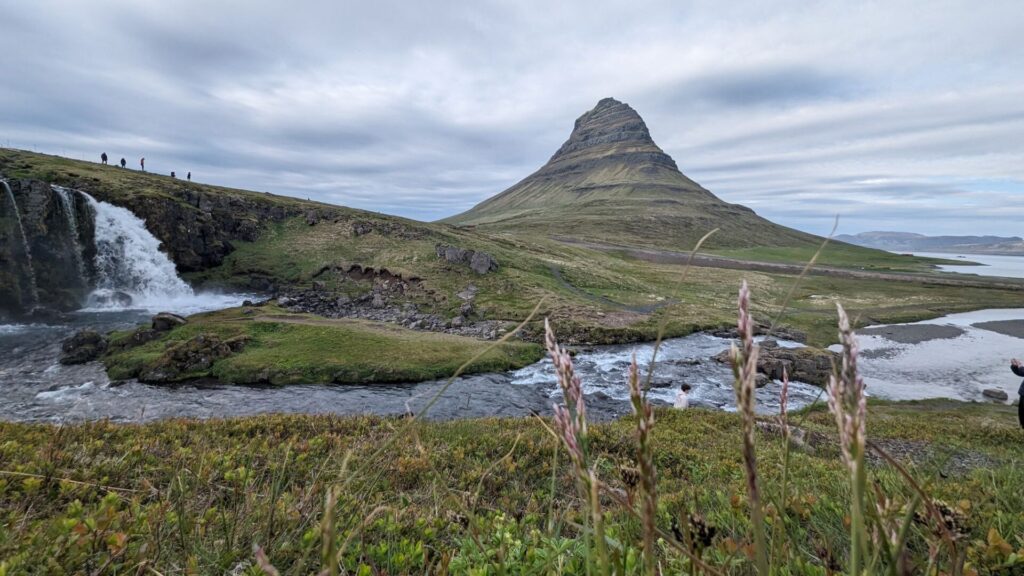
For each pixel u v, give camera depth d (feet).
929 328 192.95
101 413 77.20
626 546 6.38
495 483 20.42
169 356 97.55
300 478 18.85
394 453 22.66
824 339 155.74
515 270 223.71
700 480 22.03
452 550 10.48
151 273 183.93
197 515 11.43
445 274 205.16
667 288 251.39
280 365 100.48
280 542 9.95
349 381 98.27
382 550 10.21
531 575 7.66
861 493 2.32
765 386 105.60
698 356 132.36
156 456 20.71
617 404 93.56
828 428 35.99
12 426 24.68
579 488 2.73
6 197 161.27
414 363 106.01
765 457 23.44
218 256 212.43
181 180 268.00
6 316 144.46
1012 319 220.84
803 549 8.36
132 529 10.02
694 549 3.59
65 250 168.55
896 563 2.88
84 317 151.43
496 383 101.45
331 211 281.13
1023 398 34.91
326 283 201.67
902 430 47.11
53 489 14.94
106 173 226.79
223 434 29.76
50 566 8.26
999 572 7.94
